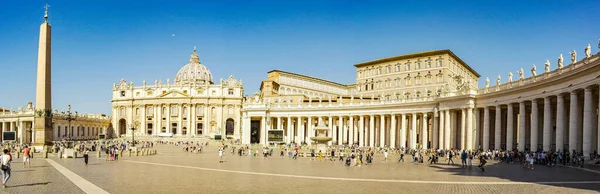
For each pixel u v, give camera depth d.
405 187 25.72
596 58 40.69
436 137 75.19
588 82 41.66
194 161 48.28
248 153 66.56
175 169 37.28
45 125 55.47
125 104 157.00
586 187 25.39
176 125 152.88
